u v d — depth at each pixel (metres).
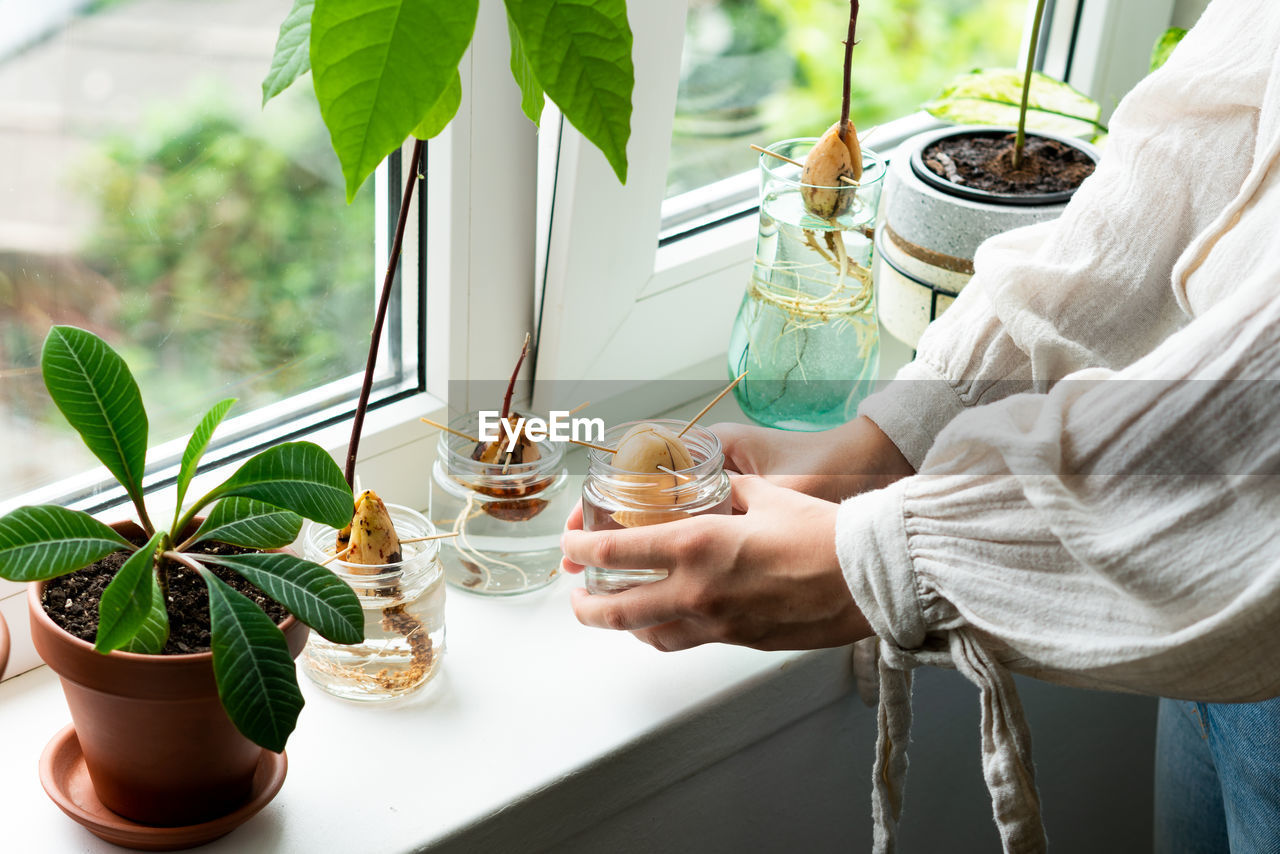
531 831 0.67
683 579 0.59
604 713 0.71
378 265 0.80
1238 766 0.72
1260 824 0.72
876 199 0.82
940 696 0.94
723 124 0.95
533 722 0.70
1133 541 0.45
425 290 0.82
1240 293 0.46
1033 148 0.91
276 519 0.54
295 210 0.73
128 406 0.52
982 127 0.94
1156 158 0.65
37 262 0.64
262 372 0.77
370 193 0.77
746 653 0.77
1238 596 0.44
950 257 0.85
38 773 0.61
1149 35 1.15
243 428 0.78
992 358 0.70
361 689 0.70
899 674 0.60
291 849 0.61
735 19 0.90
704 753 0.75
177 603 0.56
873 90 1.06
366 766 0.66
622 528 0.65
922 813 1.00
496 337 0.85
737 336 0.89
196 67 0.65
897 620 0.53
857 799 0.92
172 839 0.57
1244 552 0.44
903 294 0.91
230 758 0.56
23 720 0.68
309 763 0.66
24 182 0.62
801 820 0.88
